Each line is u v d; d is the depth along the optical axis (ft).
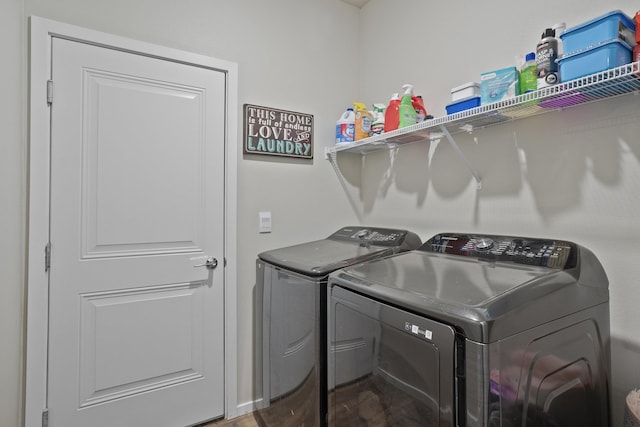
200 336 6.25
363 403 3.80
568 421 3.33
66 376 5.17
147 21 5.79
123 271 5.61
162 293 5.93
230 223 6.50
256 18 6.88
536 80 4.21
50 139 5.06
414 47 6.77
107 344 5.48
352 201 8.09
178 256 6.06
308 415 4.75
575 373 3.43
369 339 3.70
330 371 4.36
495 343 2.69
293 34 7.33
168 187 5.97
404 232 6.15
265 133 6.89
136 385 5.71
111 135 5.51
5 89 4.78
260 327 6.30
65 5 5.18
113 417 5.51
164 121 5.93
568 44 3.70
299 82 7.39
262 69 6.93
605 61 3.38
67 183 5.18
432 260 4.66
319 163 7.64
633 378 3.84
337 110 7.95
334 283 4.30
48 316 5.06
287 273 5.32
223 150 6.48
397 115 6.18
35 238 4.94
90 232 5.36
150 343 5.82
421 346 3.08
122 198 5.59
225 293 6.48
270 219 7.00
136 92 5.70
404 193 6.97
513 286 3.18
